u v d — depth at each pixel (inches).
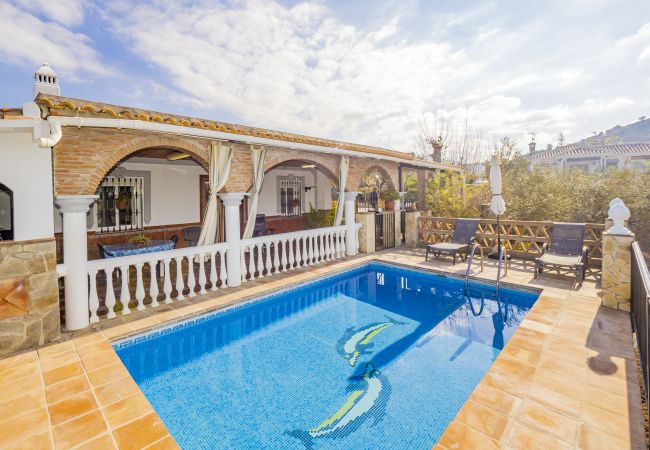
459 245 379.9
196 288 305.9
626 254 229.9
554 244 329.4
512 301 292.4
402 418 147.1
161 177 450.0
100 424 129.9
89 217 391.9
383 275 375.6
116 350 201.6
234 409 154.6
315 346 215.9
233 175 297.3
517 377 154.4
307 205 650.8
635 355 171.9
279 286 299.0
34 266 188.4
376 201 637.9
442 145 870.4
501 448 113.8
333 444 132.6
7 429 126.5
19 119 184.7
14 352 183.3
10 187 201.0
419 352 204.8
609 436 118.0
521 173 637.3
